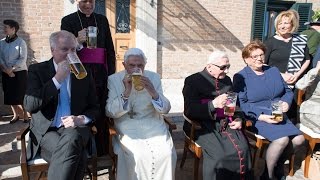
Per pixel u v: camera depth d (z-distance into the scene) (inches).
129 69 112.0
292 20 146.1
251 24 308.7
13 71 198.2
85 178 127.0
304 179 139.1
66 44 98.0
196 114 121.6
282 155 127.8
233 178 114.2
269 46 153.8
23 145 103.7
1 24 228.5
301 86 143.1
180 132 182.2
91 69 116.9
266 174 127.6
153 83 124.1
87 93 108.7
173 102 235.5
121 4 271.6
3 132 189.3
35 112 102.4
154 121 120.8
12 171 136.5
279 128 126.0
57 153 92.7
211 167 114.1
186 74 297.6
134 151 108.5
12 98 202.2
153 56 281.0
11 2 229.0
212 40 299.1
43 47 243.6
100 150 117.1
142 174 108.7
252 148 144.1
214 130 121.3
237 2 299.4
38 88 102.3
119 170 111.5
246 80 134.6
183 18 286.0
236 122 121.6
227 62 122.8
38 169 101.9
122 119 119.5
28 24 236.7
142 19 271.6
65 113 106.3
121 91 118.0
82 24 127.3
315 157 137.9
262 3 304.5
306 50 153.1
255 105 133.8
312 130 140.9
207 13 292.2
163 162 109.7
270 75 135.0
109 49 135.5
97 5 266.5
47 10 239.5
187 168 150.6
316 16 302.0
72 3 240.8
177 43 289.0
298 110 152.3
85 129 101.3
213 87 126.6
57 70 97.0
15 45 198.4
